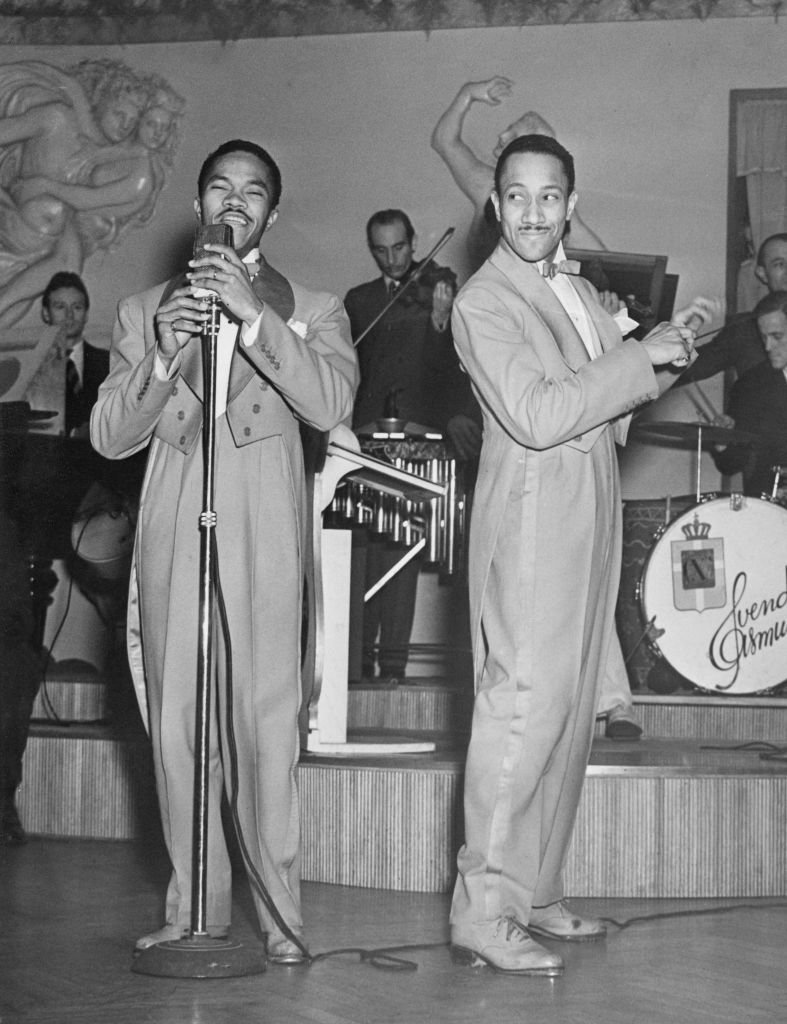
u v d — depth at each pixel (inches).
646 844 152.6
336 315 120.6
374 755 176.7
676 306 346.6
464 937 112.9
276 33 364.2
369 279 359.6
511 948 110.9
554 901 125.9
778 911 143.6
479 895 112.7
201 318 106.9
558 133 354.3
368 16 360.2
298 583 114.4
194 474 114.1
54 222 369.4
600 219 352.2
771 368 336.5
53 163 370.0
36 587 229.5
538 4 353.7
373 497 257.8
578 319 119.3
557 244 120.1
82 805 191.8
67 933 126.0
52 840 189.8
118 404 113.2
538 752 112.0
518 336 113.9
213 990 103.0
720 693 226.1
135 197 369.4
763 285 343.9
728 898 152.6
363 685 251.6
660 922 136.2
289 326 113.1
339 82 362.6
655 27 350.3
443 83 358.6
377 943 123.7
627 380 111.5
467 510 323.6
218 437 113.3
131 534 238.8
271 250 365.1
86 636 335.0
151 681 115.9
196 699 107.7
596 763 157.2
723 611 226.8
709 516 228.2
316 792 162.7
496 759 112.2
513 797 112.3
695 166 348.8
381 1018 95.0
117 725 215.3
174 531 114.0
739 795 154.1
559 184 115.6
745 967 114.2
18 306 369.4
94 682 254.2
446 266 356.8
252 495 113.1
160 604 114.5
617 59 351.9
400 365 353.4
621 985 106.8
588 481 114.0
